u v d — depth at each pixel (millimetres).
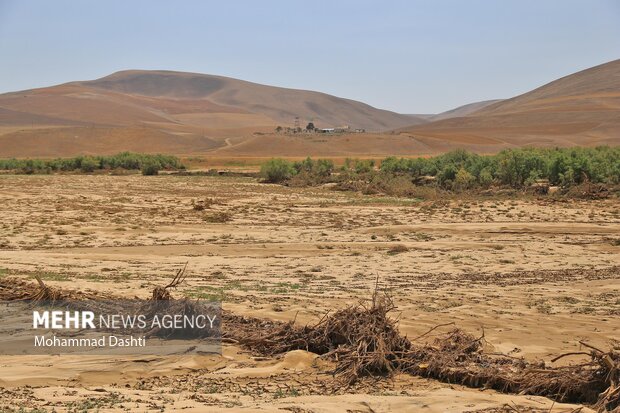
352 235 30953
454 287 19359
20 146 195875
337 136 194375
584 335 14039
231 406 9516
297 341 12531
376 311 12508
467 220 36500
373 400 9914
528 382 10711
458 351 11867
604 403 9773
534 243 28656
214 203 44562
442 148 188375
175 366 11508
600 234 31625
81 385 10523
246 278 20469
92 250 25844
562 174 53250
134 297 16062
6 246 26344
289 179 67750
